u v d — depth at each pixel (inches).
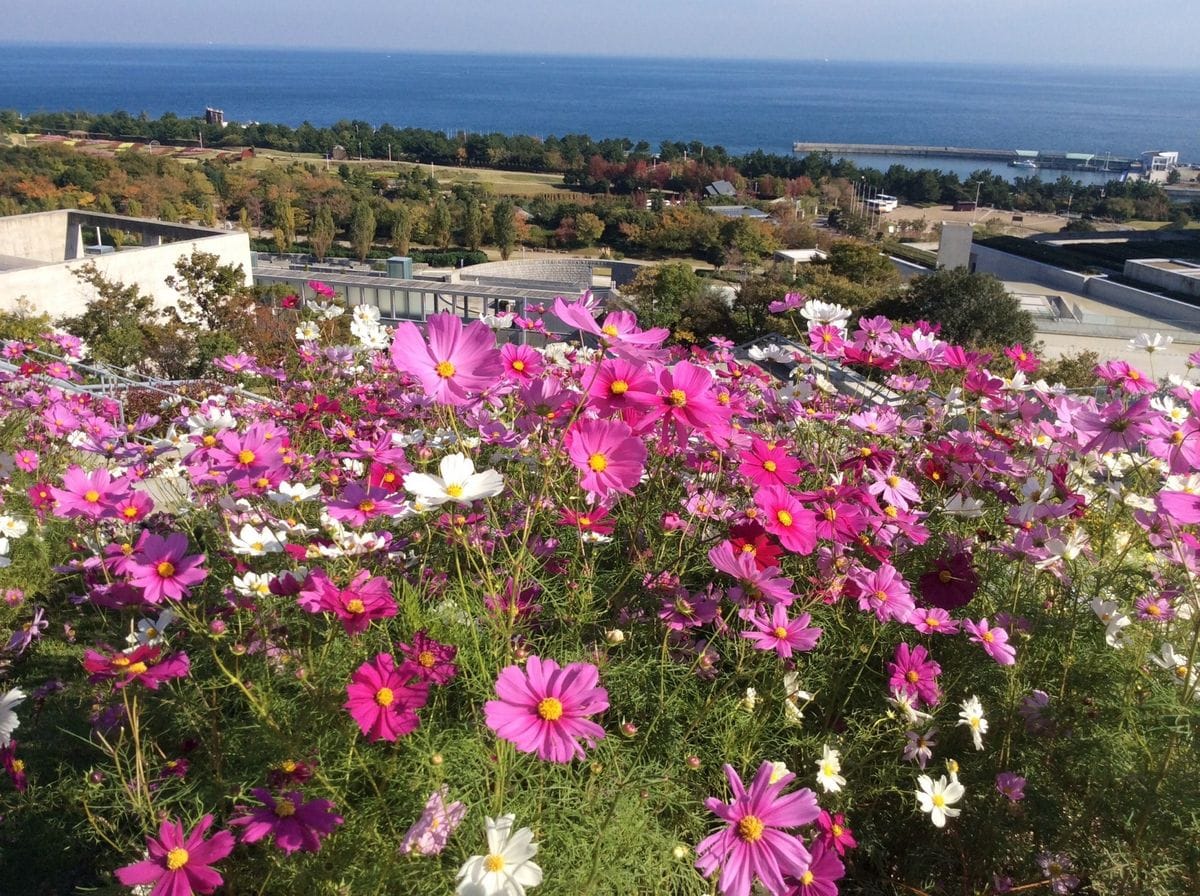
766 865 54.0
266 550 77.9
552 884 59.4
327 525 78.0
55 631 115.2
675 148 4340.6
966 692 86.1
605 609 85.9
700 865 53.8
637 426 75.4
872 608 81.4
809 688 85.3
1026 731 81.5
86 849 85.0
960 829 77.9
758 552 75.6
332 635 74.9
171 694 82.8
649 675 80.1
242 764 73.5
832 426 115.3
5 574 118.4
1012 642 87.0
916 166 6284.5
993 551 95.4
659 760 75.2
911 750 75.9
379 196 3196.4
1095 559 94.0
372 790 68.8
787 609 86.9
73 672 106.5
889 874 78.9
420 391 122.0
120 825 81.3
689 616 81.9
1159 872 68.2
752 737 75.2
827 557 85.2
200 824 57.7
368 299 1498.5
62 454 159.8
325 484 110.1
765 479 82.4
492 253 2711.6
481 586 79.7
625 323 76.6
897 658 80.4
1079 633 89.3
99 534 95.7
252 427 91.4
